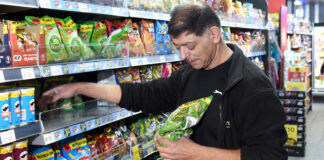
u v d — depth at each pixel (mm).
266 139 1222
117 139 2275
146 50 2469
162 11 2611
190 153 1258
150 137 2441
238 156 1243
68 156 1859
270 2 6113
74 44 1881
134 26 2484
